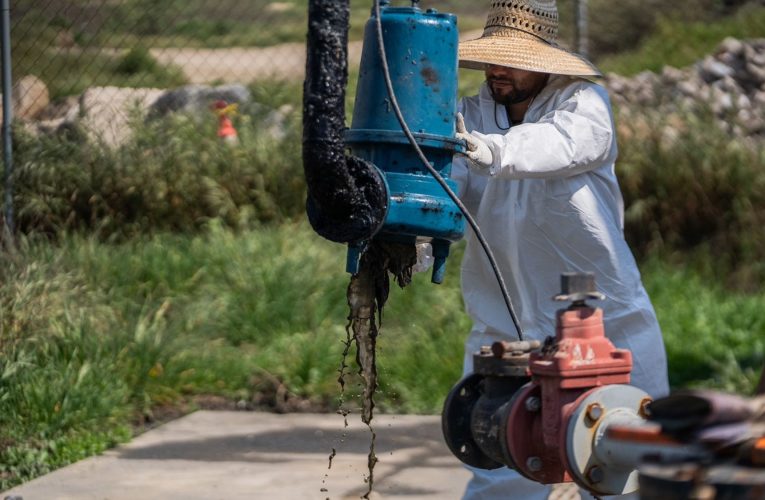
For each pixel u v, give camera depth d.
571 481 3.03
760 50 16.28
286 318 9.02
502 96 4.81
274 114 12.66
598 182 4.91
